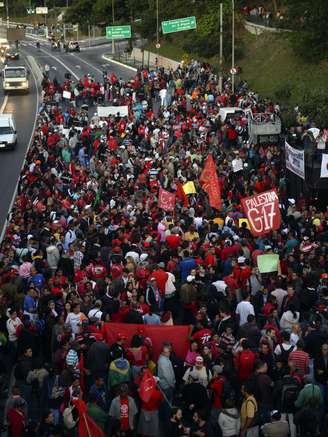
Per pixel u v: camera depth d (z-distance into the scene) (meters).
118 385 17.62
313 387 16.83
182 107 58.88
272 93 70.75
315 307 21.08
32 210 32.41
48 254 25.98
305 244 25.64
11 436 16.97
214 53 88.75
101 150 46.03
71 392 17.45
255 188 35.06
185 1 105.19
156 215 29.67
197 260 24.09
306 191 33.38
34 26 183.62
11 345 20.95
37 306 21.67
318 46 71.69
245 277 22.70
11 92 81.12
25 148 55.78
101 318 20.73
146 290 22.72
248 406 16.62
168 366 18.30
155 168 39.66
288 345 18.77
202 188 32.47
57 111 59.09
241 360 18.22
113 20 121.62
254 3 94.50
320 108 54.78
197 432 16.30
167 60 96.75
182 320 22.72
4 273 23.69
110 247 26.81
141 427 17.45
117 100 64.75
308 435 16.31
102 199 34.94
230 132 48.25
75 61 109.94
